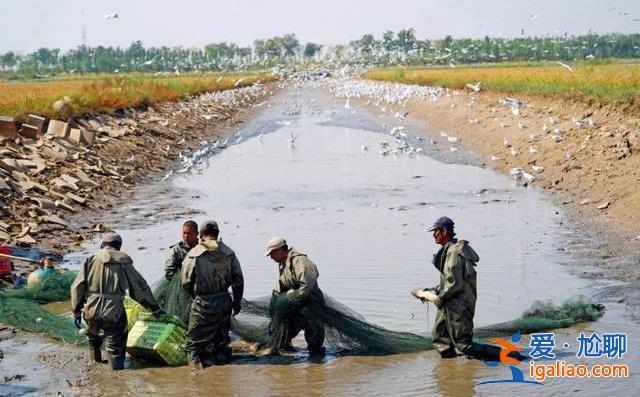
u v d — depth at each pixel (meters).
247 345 17.78
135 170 46.53
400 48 141.00
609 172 34.59
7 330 18.62
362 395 14.18
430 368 15.54
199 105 90.06
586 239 26.08
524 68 126.44
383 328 17.22
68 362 16.48
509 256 24.22
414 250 25.50
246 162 52.12
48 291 20.92
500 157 47.41
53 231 29.03
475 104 70.75
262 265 24.08
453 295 15.84
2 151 37.28
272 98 144.00
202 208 34.97
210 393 14.59
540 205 32.91
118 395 14.53
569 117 49.81
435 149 55.12
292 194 38.28
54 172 37.91
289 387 14.80
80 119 53.31
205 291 16.22
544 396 13.67
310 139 66.38
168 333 16.42
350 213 32.81
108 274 16.06
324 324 16.80
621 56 161.25
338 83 172.62
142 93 76.19
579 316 17.89
